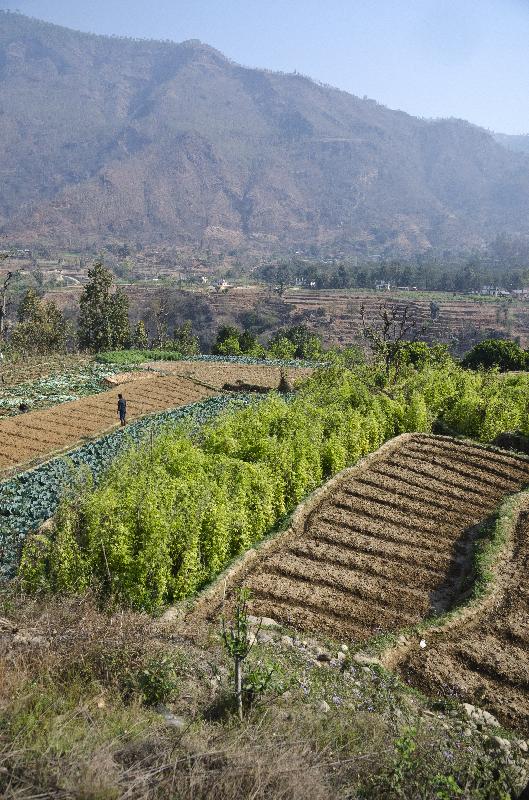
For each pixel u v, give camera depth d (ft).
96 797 16.20
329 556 45.24
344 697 27.37
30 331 214.90
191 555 38.86
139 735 20.17
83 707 21.22
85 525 39.83
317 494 56.65
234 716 22.53
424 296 489.67
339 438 67.36
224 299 485.15
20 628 27.27
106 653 25.63
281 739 20.98
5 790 16.02
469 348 353.92
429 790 19.81
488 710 29.35
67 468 68.44
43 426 90.99
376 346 111.86
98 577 37.27
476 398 90.02
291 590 40.14
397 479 62.95
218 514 41.91
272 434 69.56
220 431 63.93
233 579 41.16
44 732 19.36
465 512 55.42
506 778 21.04
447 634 35.91
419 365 132.16
